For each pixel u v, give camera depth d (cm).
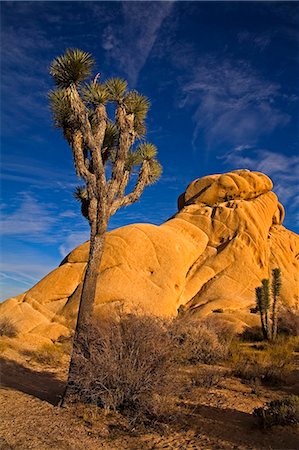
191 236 3062
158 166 1015
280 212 3756
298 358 1285
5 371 1052
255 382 907
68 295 2377
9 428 618
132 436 590
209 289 2691
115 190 861
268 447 547
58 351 1413
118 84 896
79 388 733
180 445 557
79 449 538
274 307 1861
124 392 698
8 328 1845
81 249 2638
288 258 3294
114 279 2377
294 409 633
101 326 785
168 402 685
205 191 3509
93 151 837
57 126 912
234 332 1920
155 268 2553
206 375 916
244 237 3039
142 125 976
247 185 3500
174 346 802
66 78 853
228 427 630
